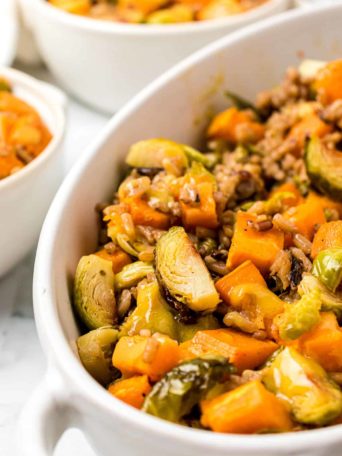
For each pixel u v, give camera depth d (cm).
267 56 47
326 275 33
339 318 32
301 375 29
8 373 39
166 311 33
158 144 40
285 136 43
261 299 33
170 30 50
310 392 29
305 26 47
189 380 29
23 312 42
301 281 33
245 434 28
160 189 37
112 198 40
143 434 28
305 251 35
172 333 33
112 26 50
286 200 38
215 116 46
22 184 40
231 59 45
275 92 45
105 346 32
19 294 43
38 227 43
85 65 52
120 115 40
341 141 41
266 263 34
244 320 32
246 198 39
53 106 46
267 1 56
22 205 40
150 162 40
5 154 44
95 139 39
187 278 32
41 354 40
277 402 29
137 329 32
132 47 50
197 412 30
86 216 37
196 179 37
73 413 29
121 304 34
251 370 30
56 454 35
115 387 31
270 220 35
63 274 34
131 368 31
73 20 50
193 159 41
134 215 36
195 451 27
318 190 39
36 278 32
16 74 48
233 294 33
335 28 47
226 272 34
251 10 54
